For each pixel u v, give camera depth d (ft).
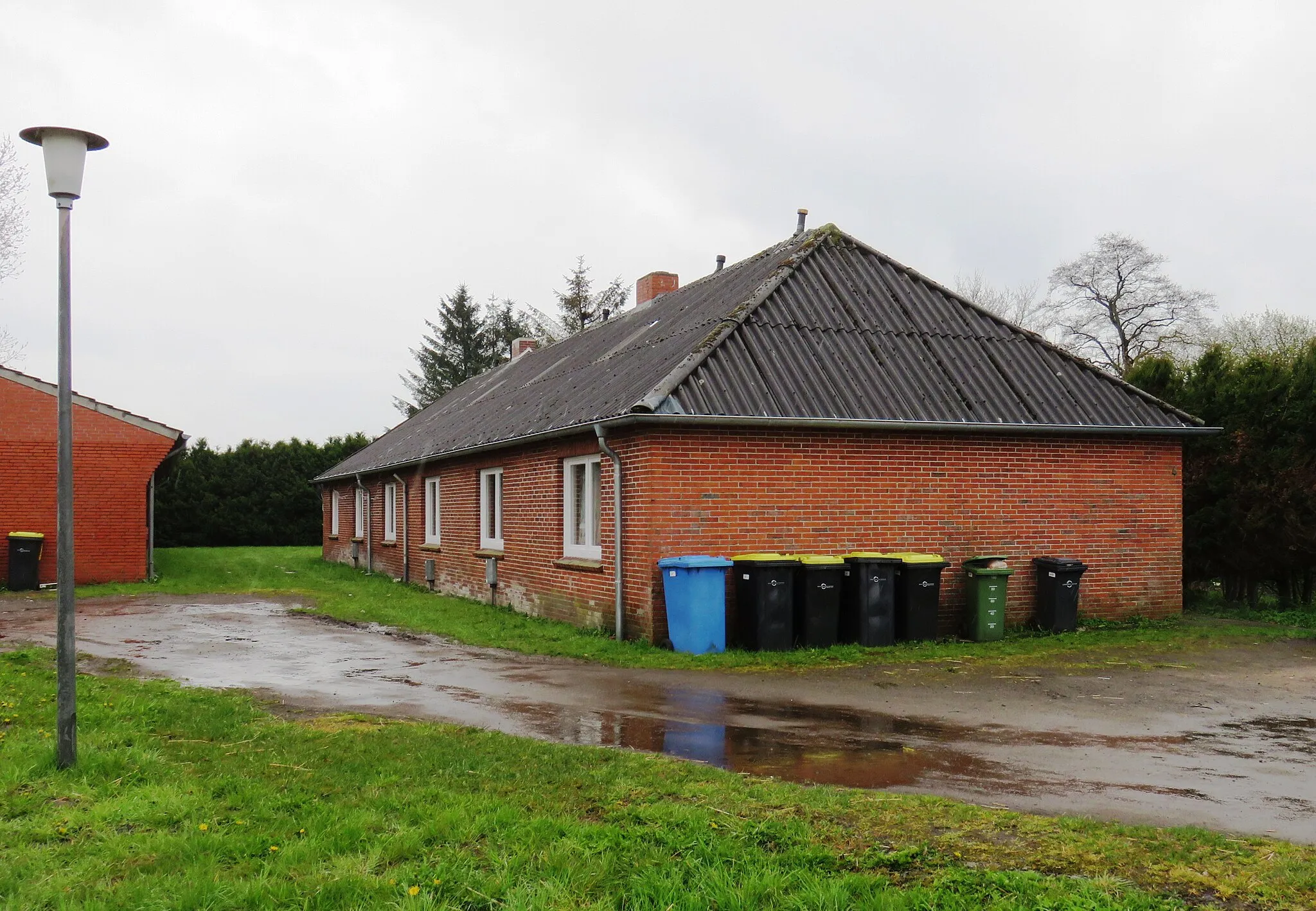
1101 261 132.57
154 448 75.72
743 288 54.03
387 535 84.79
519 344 110.01
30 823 17.67
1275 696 31.01
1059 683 33.12
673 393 40.73
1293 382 51.60
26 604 60.23
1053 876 15.14
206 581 75.77
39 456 72.90
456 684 32.73
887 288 52.54
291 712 28.14
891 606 40.96
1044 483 46.93
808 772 21.91
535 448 52.47
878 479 43.83
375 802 18.72
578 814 18.24
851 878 14.87
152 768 21.24
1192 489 55.01
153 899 14.37
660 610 40.34
